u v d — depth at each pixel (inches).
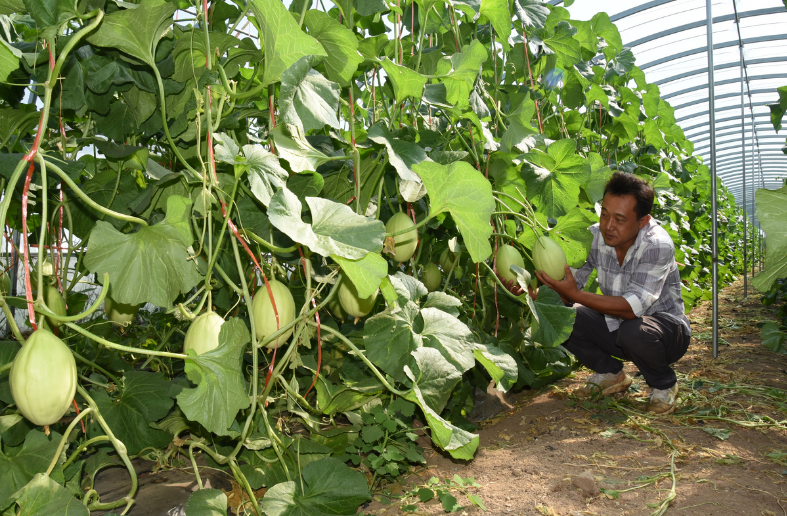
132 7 52.7
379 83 90.4
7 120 65.4
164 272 58.7
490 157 101.8
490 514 71.5
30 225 83.0
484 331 119.8
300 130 62.9
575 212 98.3
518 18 108.5
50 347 41.9
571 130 156.4
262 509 59.3
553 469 85.4
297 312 89.3
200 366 53.2
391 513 73.7
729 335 203.0
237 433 58.0
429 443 99.2
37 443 56.1
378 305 91.8
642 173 220.1
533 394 132.2
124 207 77.6
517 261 97.6
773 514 69.7
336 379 98.5
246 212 72.6
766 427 102.4
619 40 165.5
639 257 113.5
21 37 80.6
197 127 59.9
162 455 78.2
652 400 114.3
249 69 93.2
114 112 71.9
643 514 70.8
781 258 44.4
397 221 77.0
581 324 122.0
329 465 66.0
